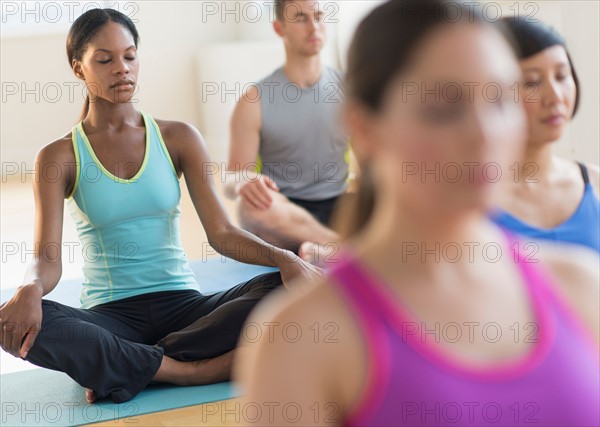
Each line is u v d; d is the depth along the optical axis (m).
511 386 0.87
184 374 3.42
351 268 0.88
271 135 4.39
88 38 3.53
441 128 0.81
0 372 3.79
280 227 4.32
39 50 9.63
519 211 2.22
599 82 4.99
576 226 2.21
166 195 3.62
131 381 3.33
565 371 0.89
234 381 3.46
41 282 3.30
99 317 3.47
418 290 0.87
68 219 7.55
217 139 9.72
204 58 9.86
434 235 0.87
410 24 0.82
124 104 3.61
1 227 7.14
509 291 0.92
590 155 5.07
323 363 0.85
